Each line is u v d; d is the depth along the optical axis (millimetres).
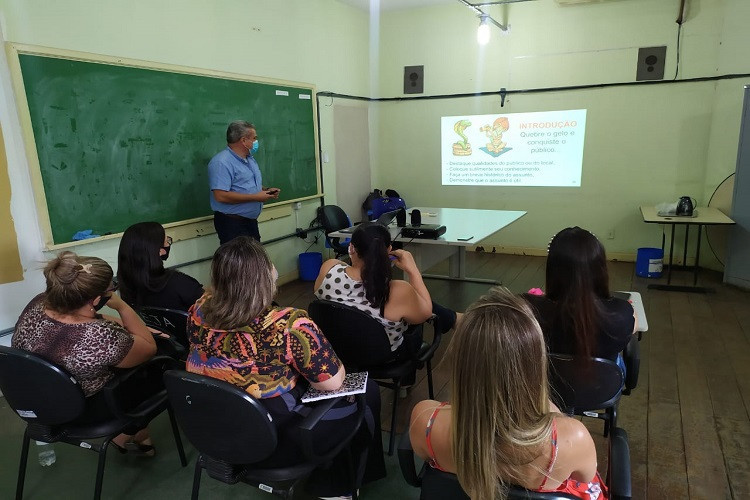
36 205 2850
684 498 1930
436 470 1092
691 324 3664
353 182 6098
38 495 1996
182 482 2074
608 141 5410
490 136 5934
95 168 3137
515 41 5578
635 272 5070
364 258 1985
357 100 6035
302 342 1455
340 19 5562
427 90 6137
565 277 1562
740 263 4465
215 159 3709
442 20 5871
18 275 2807
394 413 2221
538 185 5824
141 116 3400
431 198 6418
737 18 4582
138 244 2170
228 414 1347
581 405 1715
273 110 4648
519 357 914
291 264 5117
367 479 1914
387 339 2004
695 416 2484
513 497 966
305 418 1456
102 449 1729
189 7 3701
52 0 2820
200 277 4039
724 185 4824
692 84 4949
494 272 5258
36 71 2768
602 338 1612
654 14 4965
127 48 3275
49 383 1582
